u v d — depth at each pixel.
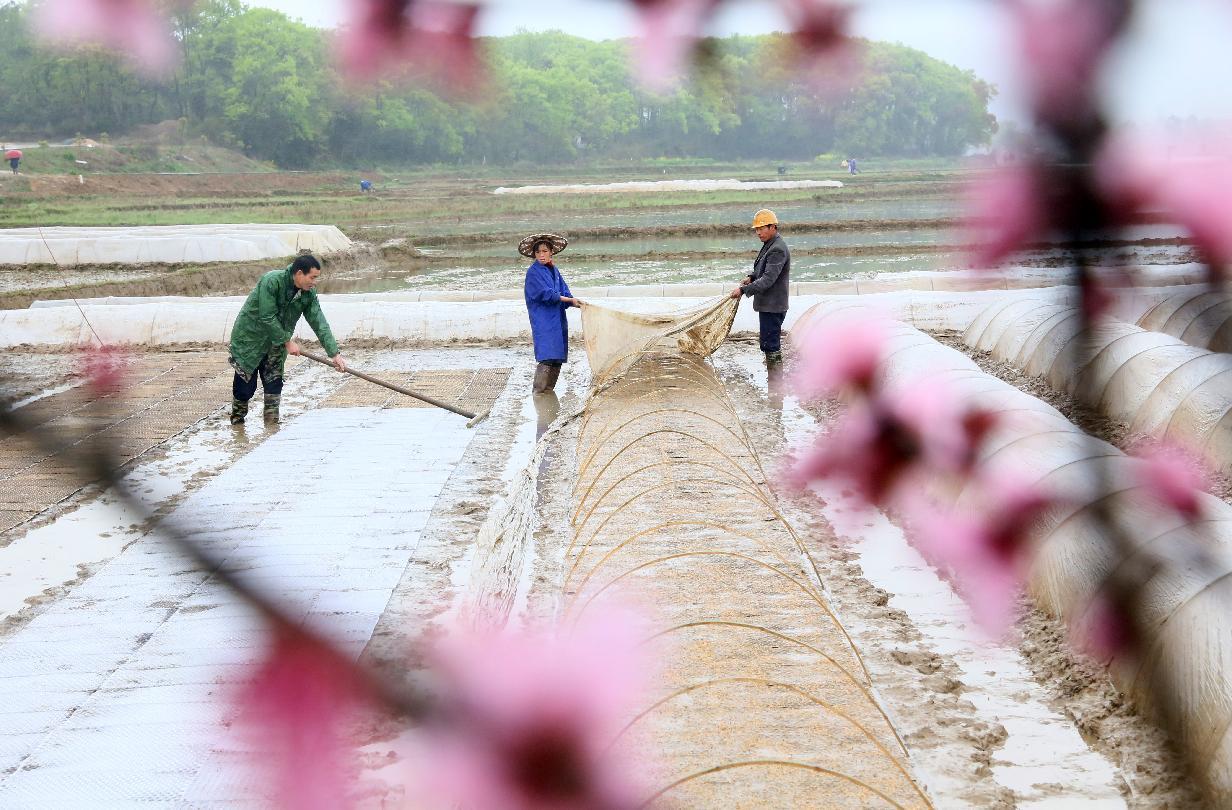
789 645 6.76
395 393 16.30
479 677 1.57
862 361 2.92
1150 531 5.44
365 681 1.38
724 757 5.37
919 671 7.09
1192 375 11.60
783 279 16.61
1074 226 1.26
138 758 6.29
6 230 40.78
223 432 14.12
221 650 7.72
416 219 57.53
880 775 5.26
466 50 1.15
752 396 15.45
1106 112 1.16
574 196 71.94
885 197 68.25
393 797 5.48
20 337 20.67
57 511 10.91
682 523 8.71
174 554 1.28
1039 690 6.72
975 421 2.93
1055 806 5.59
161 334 20.80
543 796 1.47
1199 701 5.56
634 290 24.19
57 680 7.37
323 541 9.88
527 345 20.03
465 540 9.93
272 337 13.81
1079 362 1.47
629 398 14.41
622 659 1.97
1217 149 1.18
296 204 65.25
